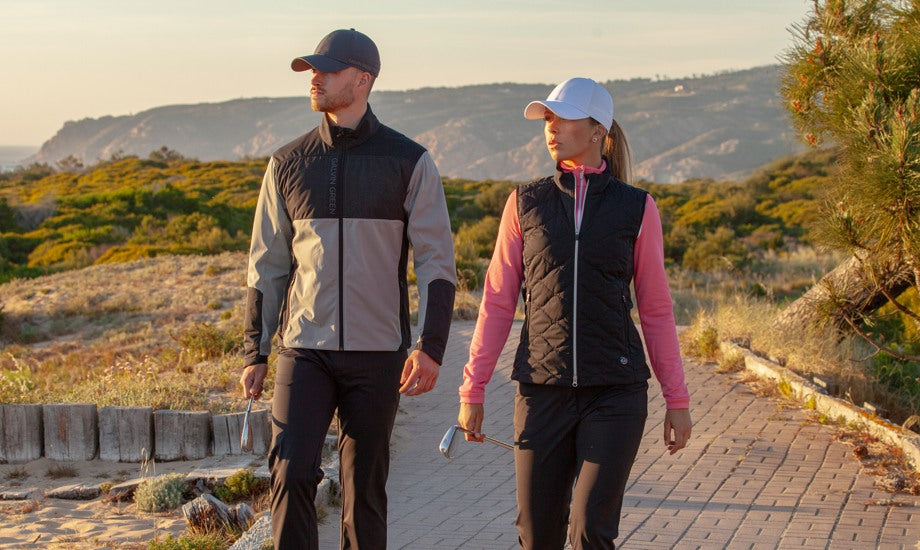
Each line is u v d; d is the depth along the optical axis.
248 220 39.34
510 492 6.25
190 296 20.08
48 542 5.30
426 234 3.67
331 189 3.59
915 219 5.72
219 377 9.45
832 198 6.64
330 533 5.38
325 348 3.57
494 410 8.80
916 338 10.20
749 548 4.99
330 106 3.62
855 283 9.70
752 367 9.91
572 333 3.27
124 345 16.08
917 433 7.20
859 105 6.18
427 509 5.89
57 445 7.29
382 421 3.65
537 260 3.36
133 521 5.73
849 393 8.66
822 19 7.13
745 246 36.31
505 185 47.09
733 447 7.16
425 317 3.63
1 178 79.94
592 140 3.45
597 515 3.13
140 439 7.21
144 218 38.31
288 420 3.51
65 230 38.12
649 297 3.43
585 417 3.28
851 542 5.06
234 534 5.23
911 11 6.87
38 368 14.45
